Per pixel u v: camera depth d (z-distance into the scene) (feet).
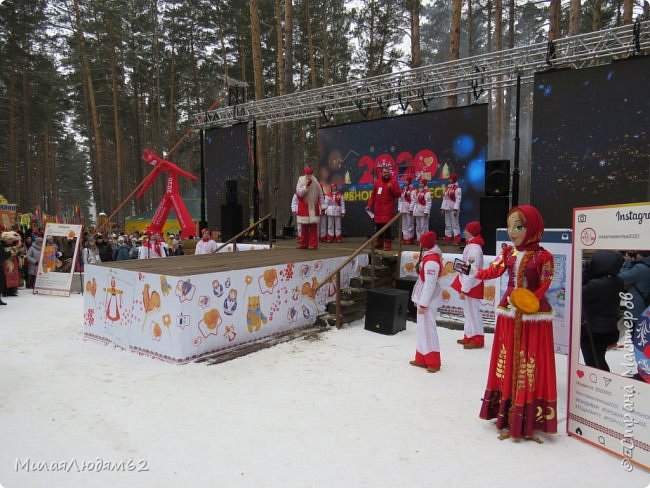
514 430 12.03
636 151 28.94
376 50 81.25
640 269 10.86
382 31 79.82
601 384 11.67
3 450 11.76
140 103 120.78
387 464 10.95
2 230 44.37
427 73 37.96
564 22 74.64
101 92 98.94
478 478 10.35
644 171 28.78
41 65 97.60
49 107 110.42
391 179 33.32
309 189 32.83
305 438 12.27
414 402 14.71
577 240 12.32
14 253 38.55
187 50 102.06
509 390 12.35
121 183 99.81
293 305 24.44
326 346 21.27
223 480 10.28
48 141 136.87
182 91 114.11
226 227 45.47
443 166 41.98
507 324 12.53
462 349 20.90
